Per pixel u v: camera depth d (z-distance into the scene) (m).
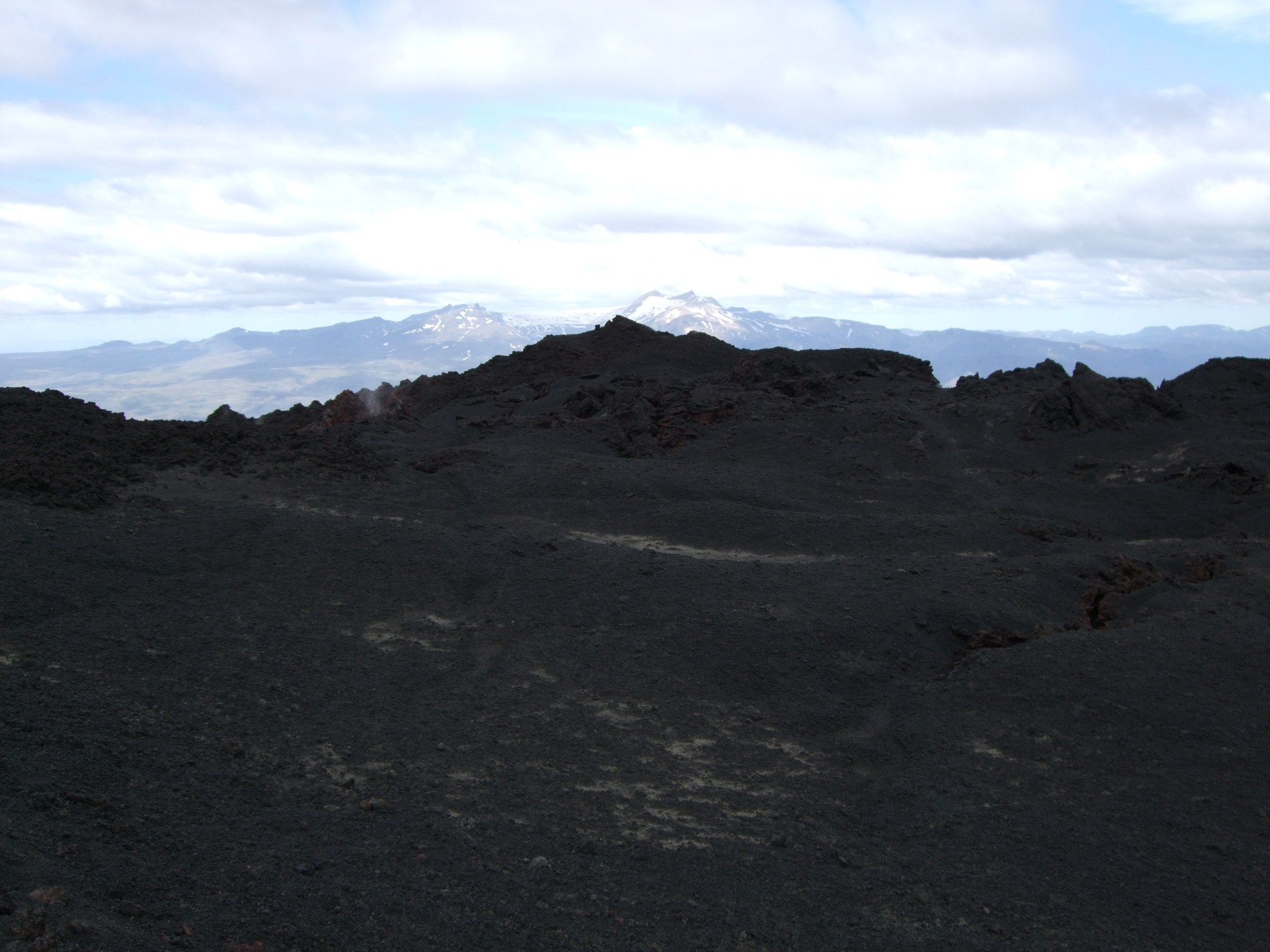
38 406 37.59
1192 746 20.22
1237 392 66.00
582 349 94.19
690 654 24.06
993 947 13.24
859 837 16.69
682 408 64.81
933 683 23.67
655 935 12.63
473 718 20.47
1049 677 22.88
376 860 13.63
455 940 11.73
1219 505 48.97
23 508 28.03
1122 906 14.70
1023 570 30.58
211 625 23.12
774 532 38.09
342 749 18.34
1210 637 25.00
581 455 51.34
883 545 37.38
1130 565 31.20
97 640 21.02
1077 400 60.75
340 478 39.97
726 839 15.95
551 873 13.97
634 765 18.84
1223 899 15.09
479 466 45.53
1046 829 17.00
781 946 12.72
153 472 35.19
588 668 23.25
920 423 61.59
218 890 11.74
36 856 11.09
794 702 22.61
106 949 9.41
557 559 30.11
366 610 25.97
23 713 16.09
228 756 16.94
